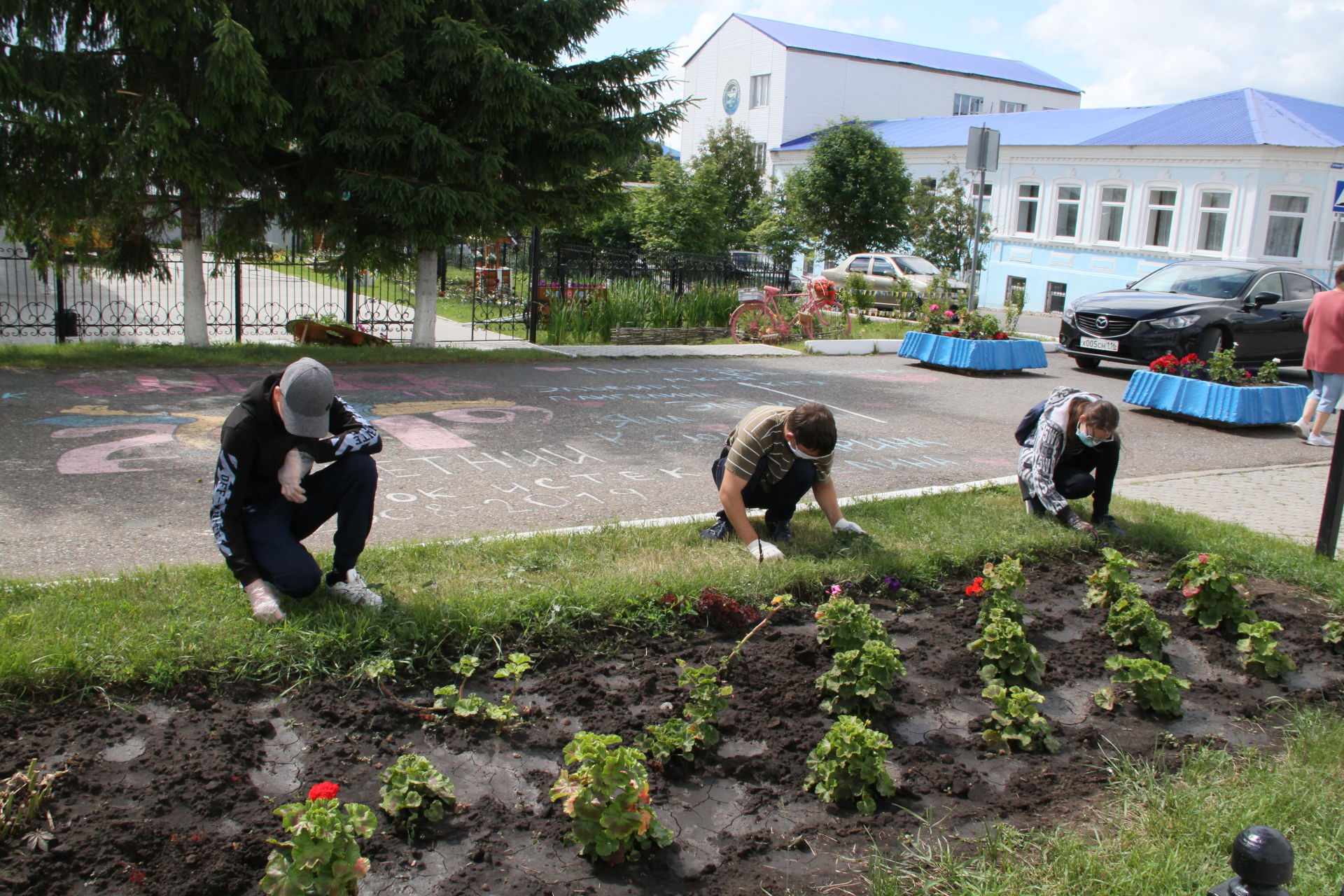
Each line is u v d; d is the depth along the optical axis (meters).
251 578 3.61
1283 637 4.32
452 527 5.25
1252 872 1.45
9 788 2.50
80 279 11.47
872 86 38.56
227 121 9.63
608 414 8.79
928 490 6.28
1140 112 26.92
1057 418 5.44
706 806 2.82
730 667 3.61
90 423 7.29
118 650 3.19
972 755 3.19
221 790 2.65
